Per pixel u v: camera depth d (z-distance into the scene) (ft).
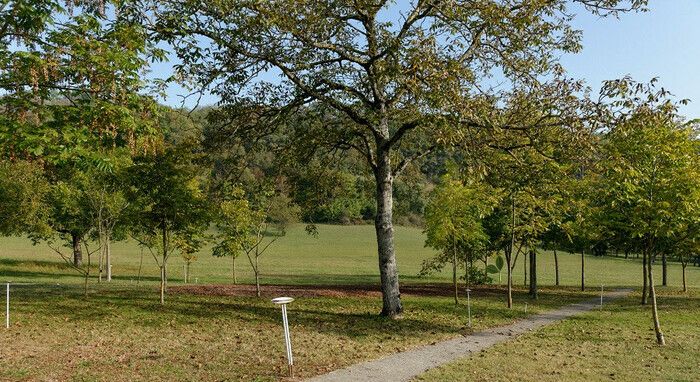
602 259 219.00
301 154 61.05
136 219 55.26
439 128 41.34
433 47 42.55
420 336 44.60
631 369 35.06
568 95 44.96
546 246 99.86
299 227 284.41
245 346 37.55
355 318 51.85
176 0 43.11
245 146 57.16
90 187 60.44
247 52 46.50
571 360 37.50
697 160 45.42
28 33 33.17
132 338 38.96
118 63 33.14
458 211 67.15
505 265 188.24
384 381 29.73
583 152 45.60
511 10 45.96
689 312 67.92
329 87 52.13
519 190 55.57
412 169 67.56
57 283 77.56
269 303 59.16
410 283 110.52
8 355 32.24
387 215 53.67
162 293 53.88
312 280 113.91
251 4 42.50
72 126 33.22
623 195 44.45
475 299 76.95
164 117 41.88
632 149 43.73
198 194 55.52
